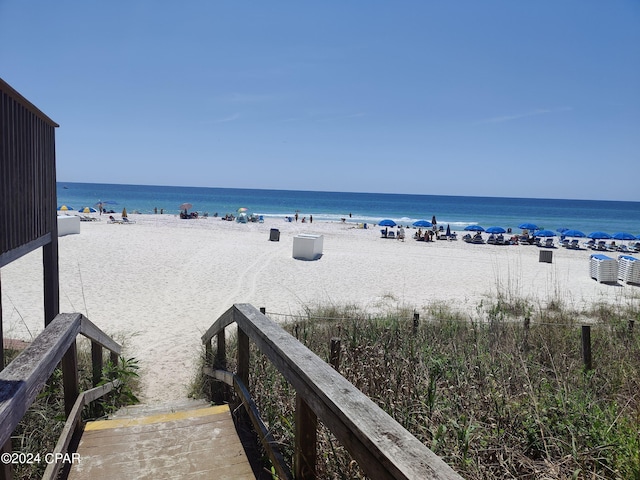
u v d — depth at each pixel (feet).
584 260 81.82
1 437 5.44
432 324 26.11
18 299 37.45
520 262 74.38
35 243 14.48
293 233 107.96
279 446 9.37
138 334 29.78
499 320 23.15
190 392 17.98
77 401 11.09
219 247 73.97
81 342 23.53
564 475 7.72
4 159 11.80
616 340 19.99
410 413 9.39
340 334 18.72
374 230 131.44
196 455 10.00
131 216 143.95
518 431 9.33
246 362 11.87
